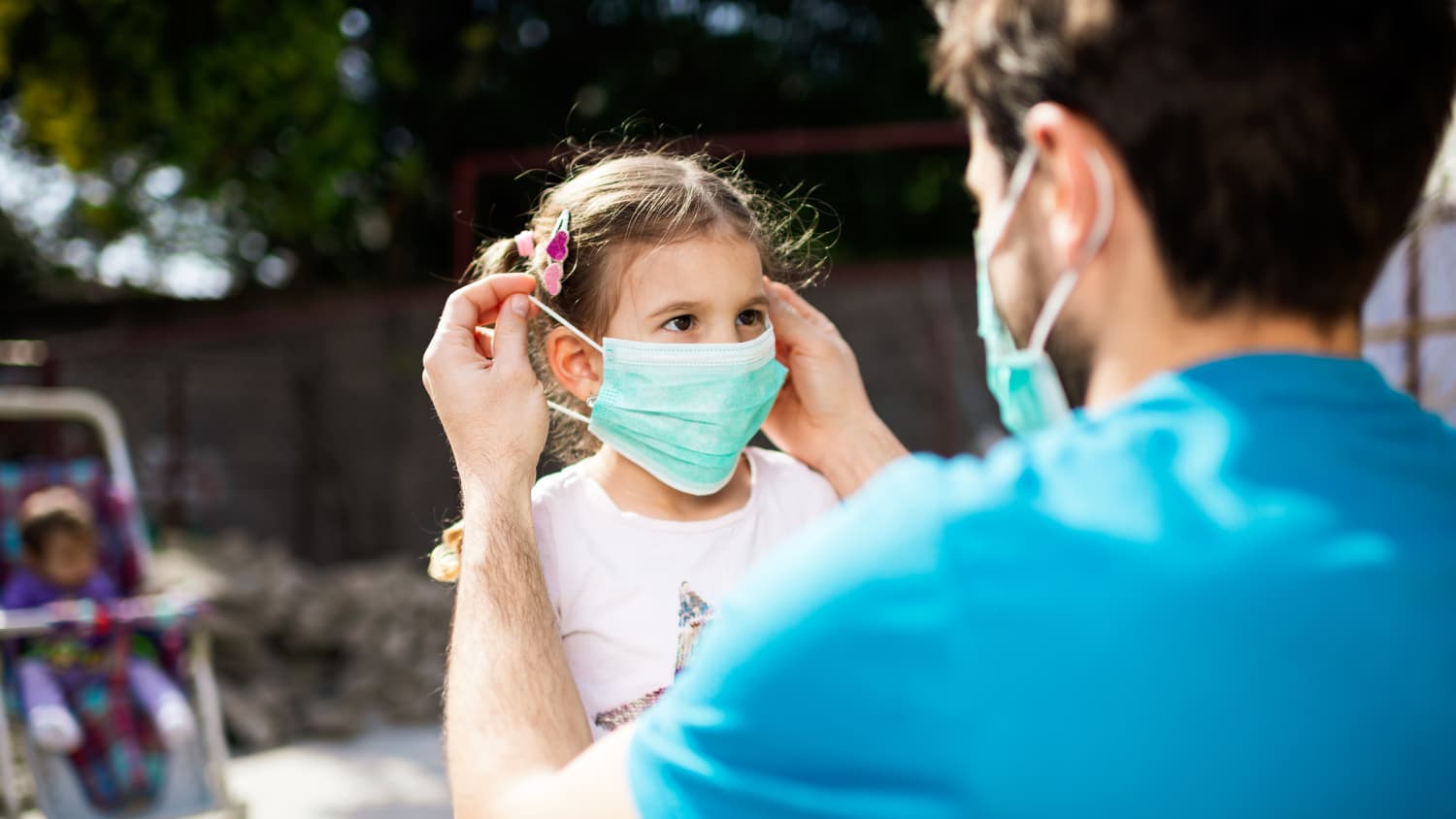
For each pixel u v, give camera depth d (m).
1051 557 0.72
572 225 1.56
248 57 10.15
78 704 3.81
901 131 6.15
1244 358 0.80
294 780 4.61
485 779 1.00
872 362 8.79
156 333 8.30
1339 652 0.69
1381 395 0.82
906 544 0.75
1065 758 0.68
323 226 12.54
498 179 13.41
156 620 3.81
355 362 9.98
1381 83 0.78
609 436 1.53
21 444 7.13
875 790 0.73
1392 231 0.81
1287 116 0.77
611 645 1.48
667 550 1.52
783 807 0.75
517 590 1.14
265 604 5.91
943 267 8.48
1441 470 0.79
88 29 9.96
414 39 13.58
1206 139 0.78
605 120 13.65
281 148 10.98
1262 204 0.78
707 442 1.50
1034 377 0.90
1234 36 0.77
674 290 1.49
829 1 14.23
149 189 12.55
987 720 0.69
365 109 11.86
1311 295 0.80
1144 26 0.79
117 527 4.51
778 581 0.79
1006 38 0.87
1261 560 0.71
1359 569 0.71
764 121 14.44
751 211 1.66
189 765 3.95
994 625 0.71
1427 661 0.70
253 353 9.91
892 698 0.72
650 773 0.83
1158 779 0.68
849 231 14.43
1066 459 0.77
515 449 1.24
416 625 6.18
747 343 1.50
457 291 1.36
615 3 13.76
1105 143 0.82
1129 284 0.83
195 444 9.48
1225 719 0.68
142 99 10.25
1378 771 0.68
